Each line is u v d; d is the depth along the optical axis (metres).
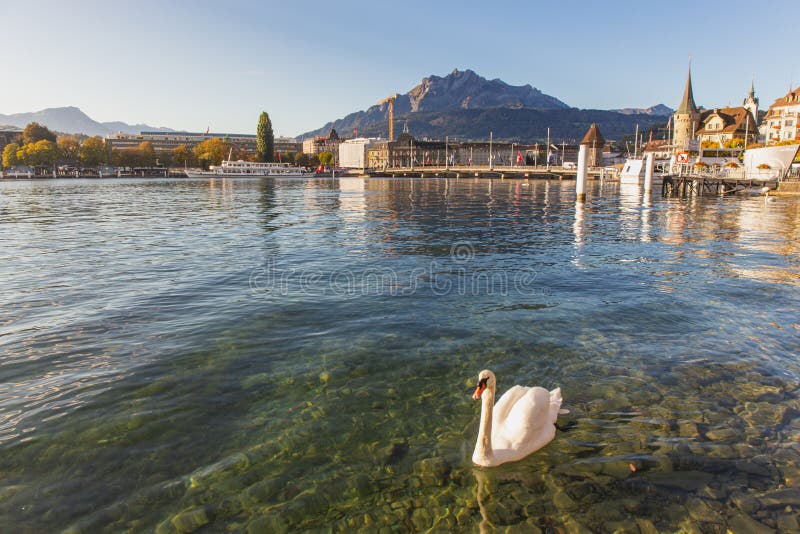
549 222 32.53
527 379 8.20
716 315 11.55
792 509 5.09
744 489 5.41
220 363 8.91
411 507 5.24
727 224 29.31
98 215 38.25
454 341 9.98
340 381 8.17
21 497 5.36
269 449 6.27
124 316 11.73
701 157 71.38
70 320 11.44
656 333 10.36
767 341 9.83
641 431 6.58
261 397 7.63
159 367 8.74
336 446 6.33
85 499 5.33
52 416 7.05
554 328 10.72
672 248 21.12
